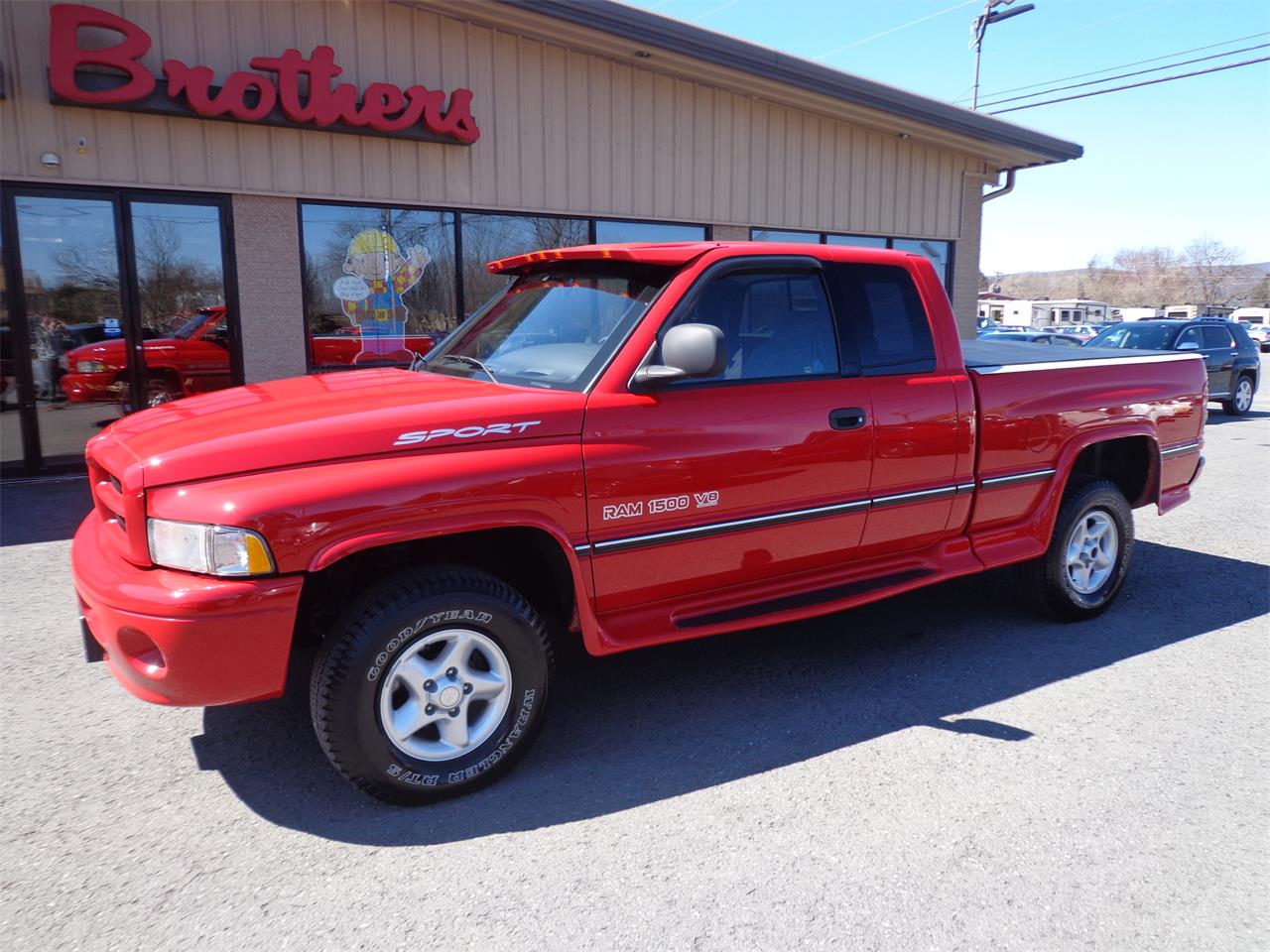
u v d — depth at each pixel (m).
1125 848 2.79
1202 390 5.36
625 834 2.86
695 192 12.33
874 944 2.35
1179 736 3.54
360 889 2.58
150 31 8.48
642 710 3.78
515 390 3.27
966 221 15.91
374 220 10.02
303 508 2.68
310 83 9.05
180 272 9.03
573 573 3.19
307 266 9.72
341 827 2.90
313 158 9.45
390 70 9.70
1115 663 4.29
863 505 3.90
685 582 3.53
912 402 3.99
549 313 3.76
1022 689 3.99
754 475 3.54
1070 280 133.12
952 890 2.58
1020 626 4.81
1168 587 5.51
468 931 2.40
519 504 3.01
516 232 11.02
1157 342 15.59
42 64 8.13
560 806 3.03
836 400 3.76
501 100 10.51
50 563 5.85
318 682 2.82
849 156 13.95
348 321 10.05
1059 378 4.56
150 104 8.45
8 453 8.59
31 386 8.58
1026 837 2.85
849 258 3.98
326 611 3.19
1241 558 6.20
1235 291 105.38
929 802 3.05
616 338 3.38
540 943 2.35
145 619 2.62
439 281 10.55
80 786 3.14
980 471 4.27
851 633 4.71
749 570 3.70
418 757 2.99
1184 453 5.27
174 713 3.73
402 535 2.82
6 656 4.31
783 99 12.60
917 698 3.89
